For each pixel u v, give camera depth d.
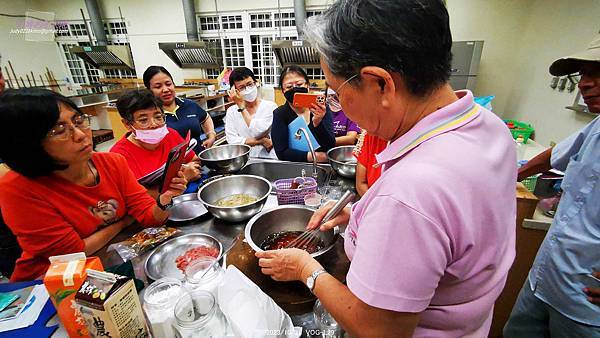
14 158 0.88
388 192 0.42
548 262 1.12
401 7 0.40
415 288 0.41
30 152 0.88
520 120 3.23
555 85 2.60
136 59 6.07
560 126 2.50
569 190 1.08
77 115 0.94
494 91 3.63
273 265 0.67
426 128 0.46
